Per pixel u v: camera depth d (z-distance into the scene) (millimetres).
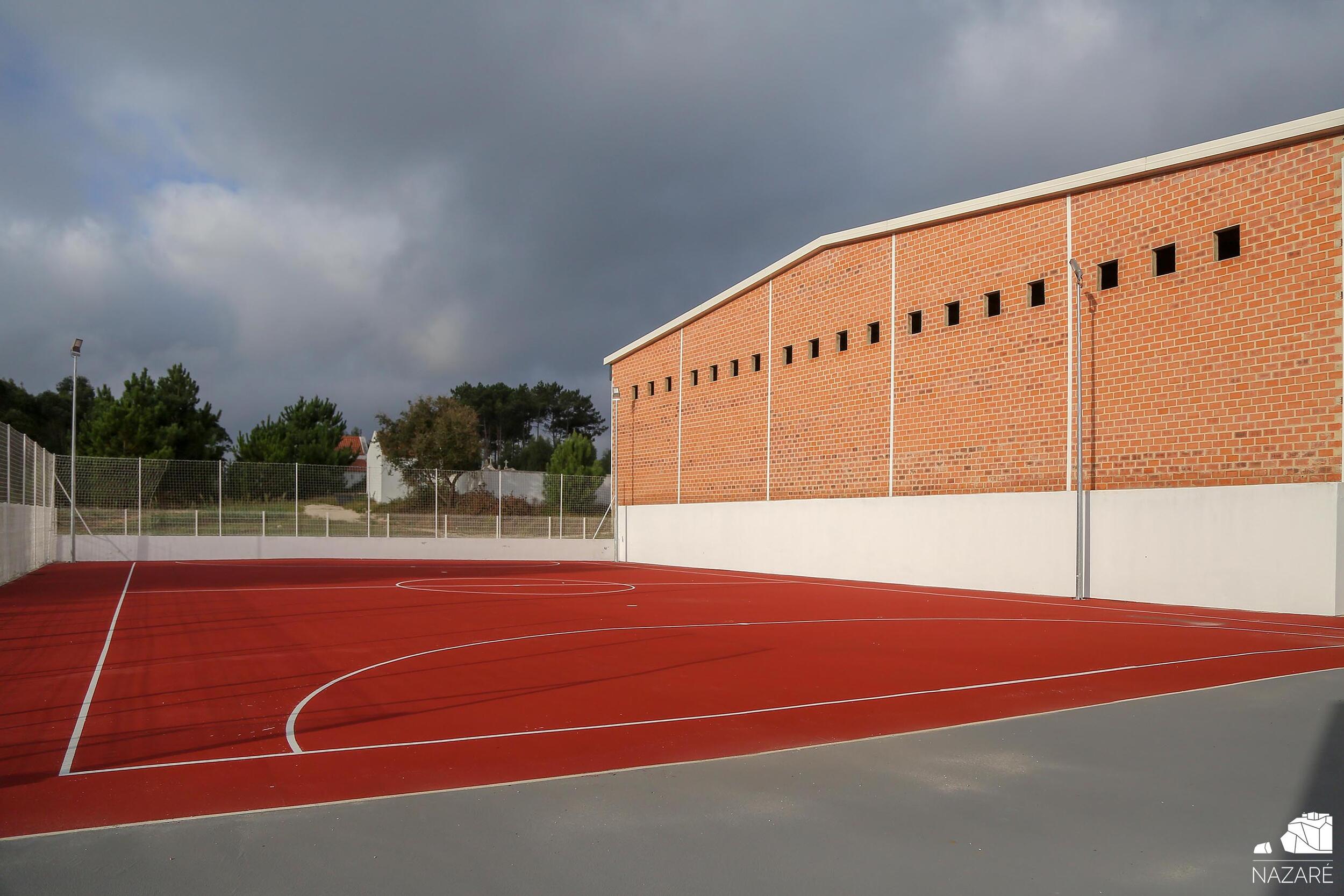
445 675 11125
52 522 34594
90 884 4504
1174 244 22266
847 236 31297
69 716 8711
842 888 4430
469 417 64438
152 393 56969
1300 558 19000
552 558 43125
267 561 37594
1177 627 16594
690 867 4707
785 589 26438
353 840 5152
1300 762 6762
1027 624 17031
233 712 8898
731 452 37625
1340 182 19328
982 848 4973
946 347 27875
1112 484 23250
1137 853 4891
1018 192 25672
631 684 10445
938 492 27922
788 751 7223
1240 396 20812
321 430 68000
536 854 4914
